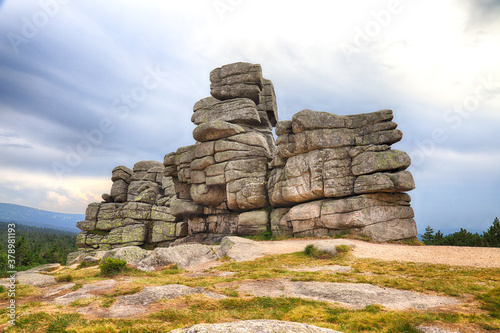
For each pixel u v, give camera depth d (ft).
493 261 73.82
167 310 43.42
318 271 70.79
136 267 81.82
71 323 38.68
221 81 187.42
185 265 86.74
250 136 159.02
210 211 164.14
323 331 19.93
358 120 131.64
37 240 489.67
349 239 107.24
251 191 145.79
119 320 39.78
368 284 57.11
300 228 128.06
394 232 109.70
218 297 50.78
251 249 98.22
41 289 64.18
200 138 162.61
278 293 53.11
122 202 220.84
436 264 73.31
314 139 128.47
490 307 41.19
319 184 124.88
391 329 34.53
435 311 40.73
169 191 204.74
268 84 202.28
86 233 201.05
